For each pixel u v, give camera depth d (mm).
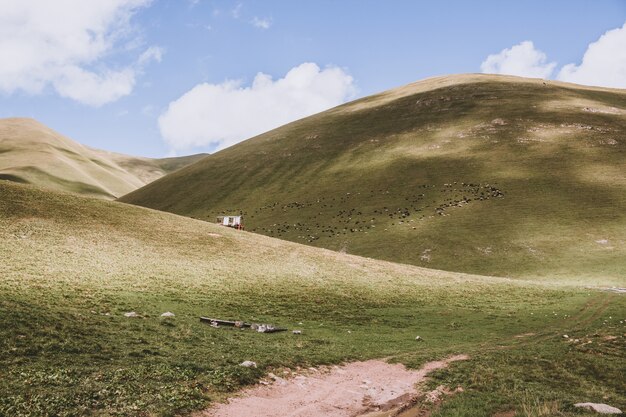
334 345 34406
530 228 114312
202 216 165375
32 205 68750
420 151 172000
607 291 71875
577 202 123250
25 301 32875
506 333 44438
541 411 20391
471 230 117188
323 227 134375
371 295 58688
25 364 21438
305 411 20484
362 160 177875
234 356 27109
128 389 19891
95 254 55625
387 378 27281
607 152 148625
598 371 30156
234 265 63188
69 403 17938
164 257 60812
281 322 42062
